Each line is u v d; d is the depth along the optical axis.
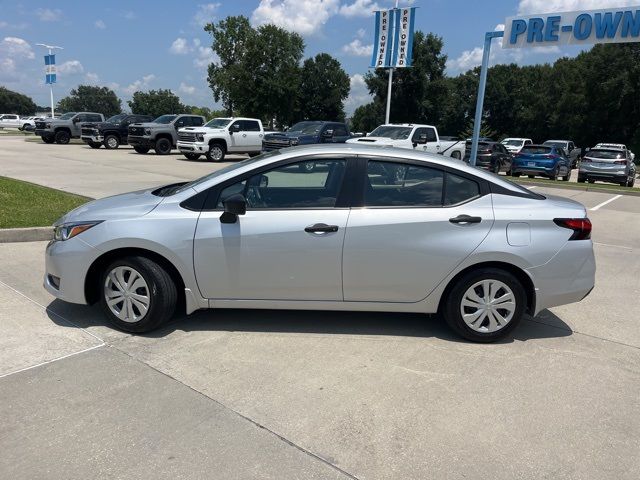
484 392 3.48
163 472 2.60
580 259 4.20
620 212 12.05
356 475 2.64
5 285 5.19
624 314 5.09
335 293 4.17
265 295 4.18
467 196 4.20
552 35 13.95
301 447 2.84
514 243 4.09
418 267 4.10
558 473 2.69
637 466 2.77
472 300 4.20
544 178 22.14
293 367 3.74
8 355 3.75
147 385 3.41
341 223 4.05
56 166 17.16
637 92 56.25
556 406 3.33
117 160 20.78
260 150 24.56
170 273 4.19
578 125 60.50
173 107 119.06
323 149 4.27
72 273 4.13
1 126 63.28
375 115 67.69
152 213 4.11
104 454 2.72
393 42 22.06
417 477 2.63
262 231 4.03
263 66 44.56
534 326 4.72
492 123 78.38
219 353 3.92
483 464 2.75
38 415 3.04
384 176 4.18
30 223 7.37
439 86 64.81
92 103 167.62
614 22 13.06
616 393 3.52
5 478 2.53
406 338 4.33
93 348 3.92
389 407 3.26
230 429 2.97
